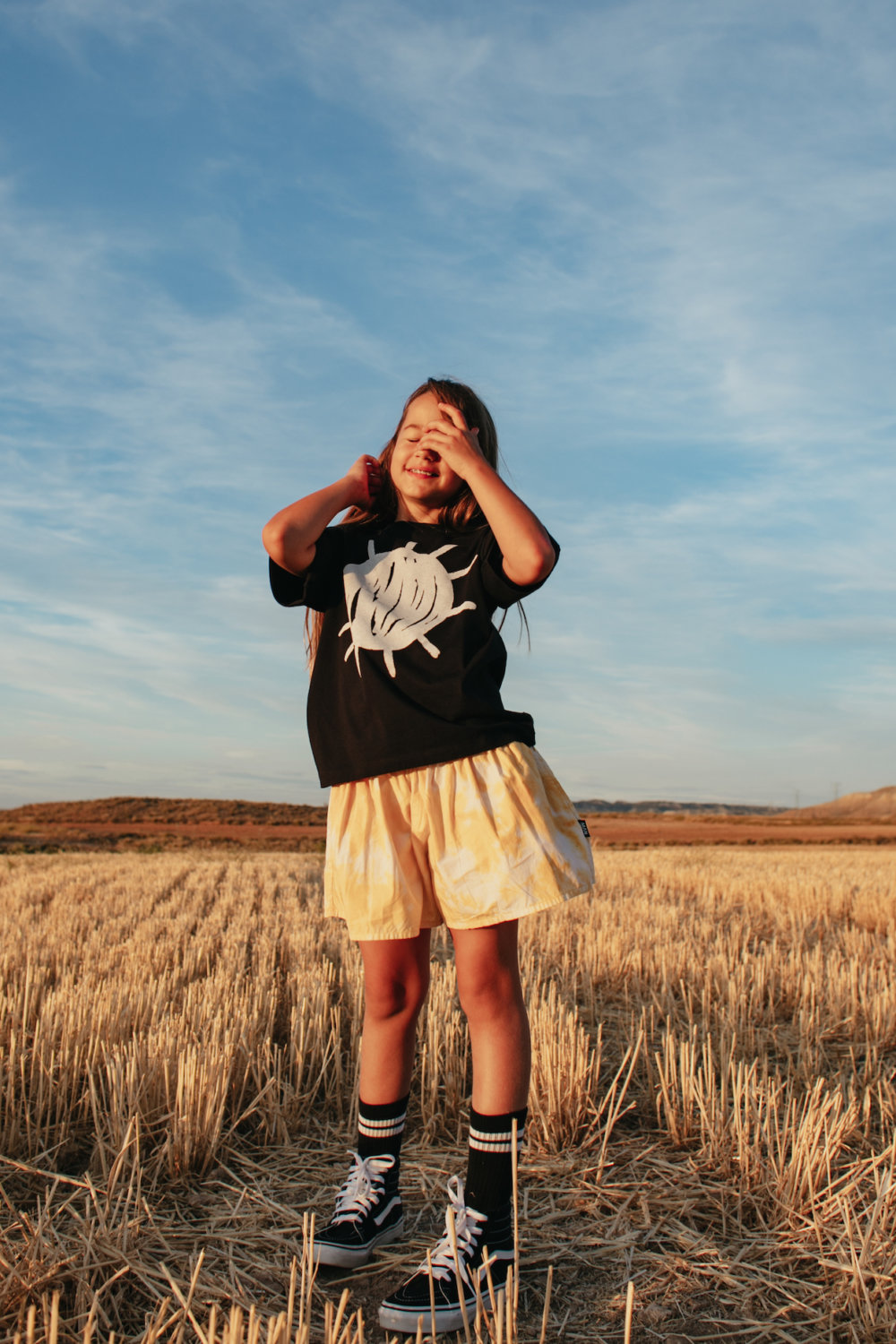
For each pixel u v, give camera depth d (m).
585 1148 2.61
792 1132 2.35
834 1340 1.70
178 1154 2.41
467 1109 2.88
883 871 14.81
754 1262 1.97
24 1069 3.07
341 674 2.09
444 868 1.88
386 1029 2.03
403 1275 1.89
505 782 1.90
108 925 7.25
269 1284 1.85
